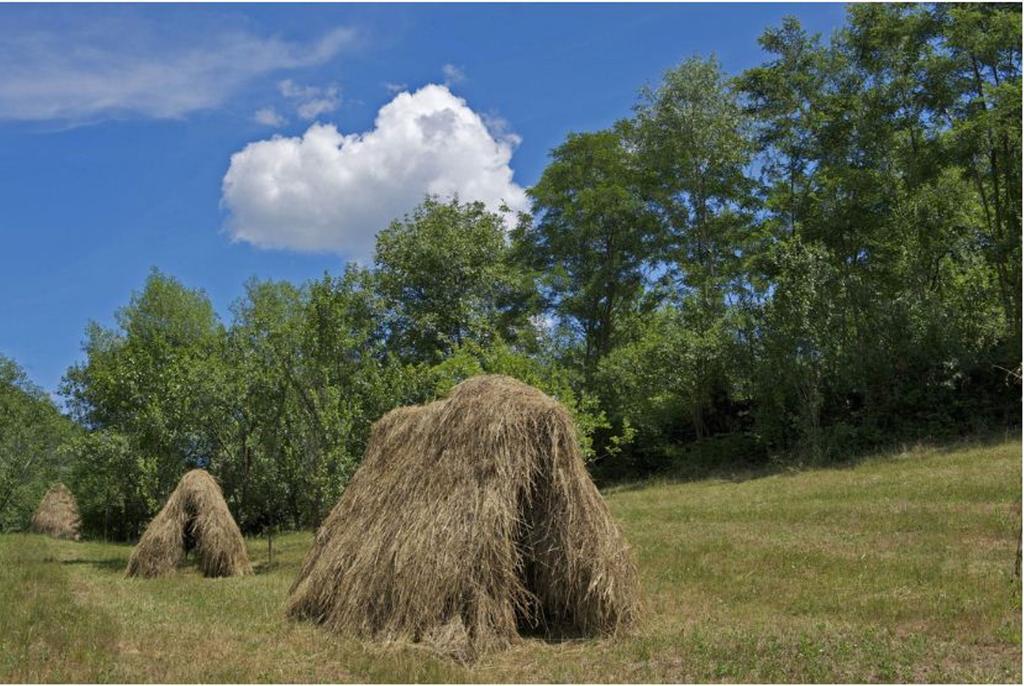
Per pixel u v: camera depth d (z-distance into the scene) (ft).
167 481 78.74
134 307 155.02
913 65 107.65
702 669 27.30
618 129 139.23
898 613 33.58
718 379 120.88
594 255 137.08
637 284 140.05
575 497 33.83
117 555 84.33
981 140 97.04
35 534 126.82
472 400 35.45
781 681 25.84
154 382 79.97
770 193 129.70
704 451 120.78
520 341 127.13
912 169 104.94
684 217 135.13
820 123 116.78
